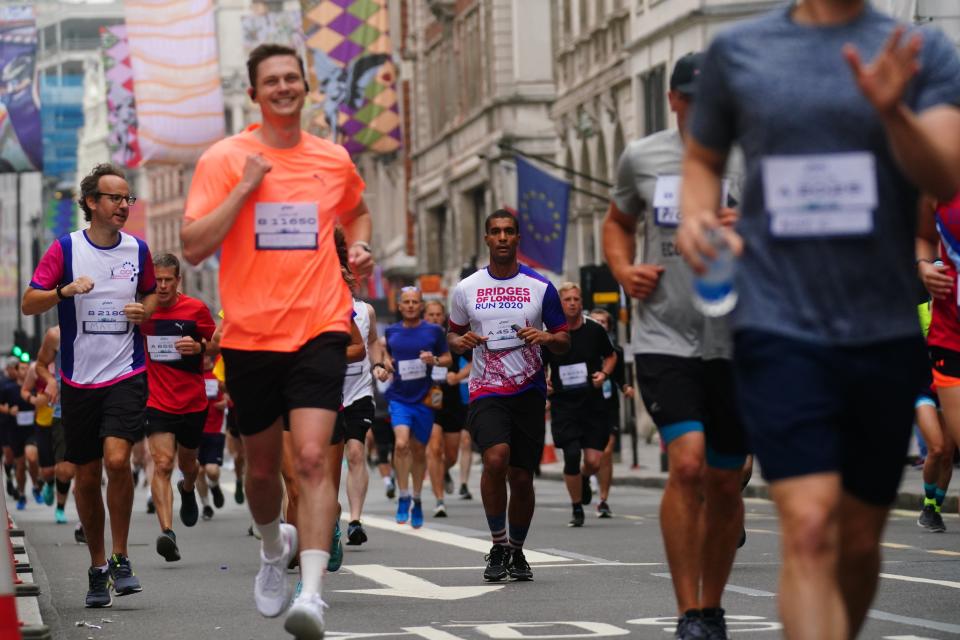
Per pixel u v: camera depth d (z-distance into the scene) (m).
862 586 6.40
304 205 8.79
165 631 10.53
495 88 60.09
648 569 14.01
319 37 41.31
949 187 5.53
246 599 12.45
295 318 8.69
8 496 31.59
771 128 5.80
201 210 8.78
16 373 28.86
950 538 16.33
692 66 8.43
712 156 6.05
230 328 8.73
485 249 66.94
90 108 163.12
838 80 5.77
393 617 10.91
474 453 44.38
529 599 11.80
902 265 5.86
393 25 83.56
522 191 40.50
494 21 59.94
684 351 8.34
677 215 8.45
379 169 94.75
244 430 8.91
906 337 5.85
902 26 5.85
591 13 50.03
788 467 5.75
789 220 5.80
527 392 12.98
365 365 16.83
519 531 13.16
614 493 28.02
